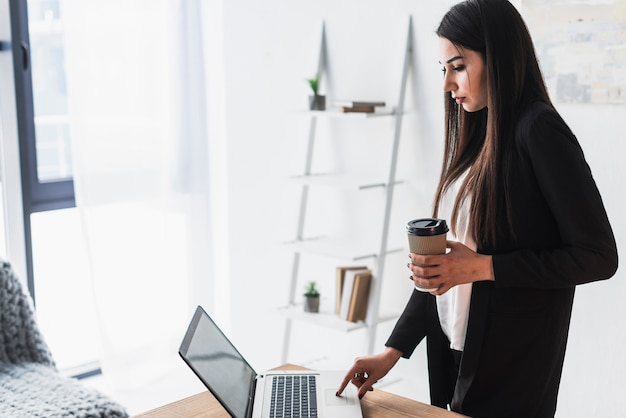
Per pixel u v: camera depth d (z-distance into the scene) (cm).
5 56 318
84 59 340
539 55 247
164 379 375
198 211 378
